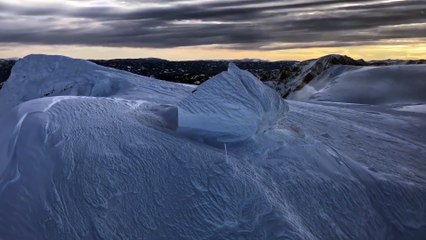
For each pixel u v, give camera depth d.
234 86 8.89
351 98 47.09
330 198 8.04
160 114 9.55
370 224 8.05
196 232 6.29
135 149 7.52
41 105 8.79
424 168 12.00
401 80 49.78
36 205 6.07
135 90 15.82
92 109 9.09
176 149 7.71
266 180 7.62
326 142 12.20
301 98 60.09
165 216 6.41
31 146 7.16
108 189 6.55
